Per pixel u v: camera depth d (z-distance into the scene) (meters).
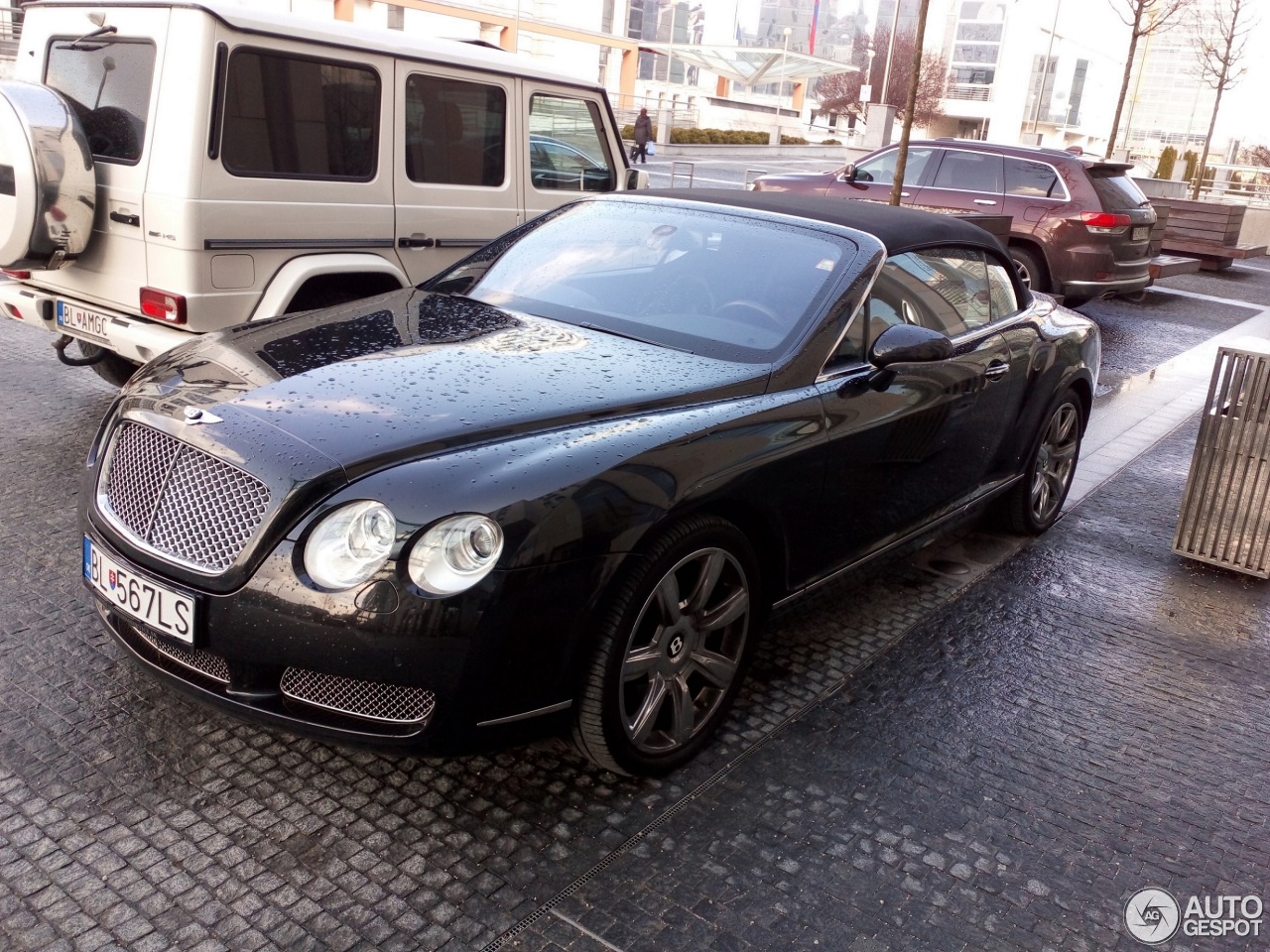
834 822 2.91
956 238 4.37
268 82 4.98
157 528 2.66
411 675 2.46
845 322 3.54
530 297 3.85
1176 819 3.08
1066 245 11.03
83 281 5.30
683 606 2.96
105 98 5.05
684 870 2.67
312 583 2.46
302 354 3.15
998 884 2.73
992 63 78.62
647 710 2.91
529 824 2.79
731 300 3.63
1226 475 4.94
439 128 5.89
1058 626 4.29
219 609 2.51
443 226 6.02
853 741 3.31
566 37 53.41
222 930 2.36
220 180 4.84
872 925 2.55
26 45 5.46
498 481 2.54
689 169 30.45
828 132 72.94
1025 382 4.59
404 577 2.43
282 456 2.54
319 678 2.58
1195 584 4.84
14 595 3.72
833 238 3.87
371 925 2.41
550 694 2.65
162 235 4.84
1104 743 3.44
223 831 2.67
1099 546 5.21
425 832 2.73
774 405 3.22
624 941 2.43
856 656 3.87
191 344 3.37
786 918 2.54
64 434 5.38
